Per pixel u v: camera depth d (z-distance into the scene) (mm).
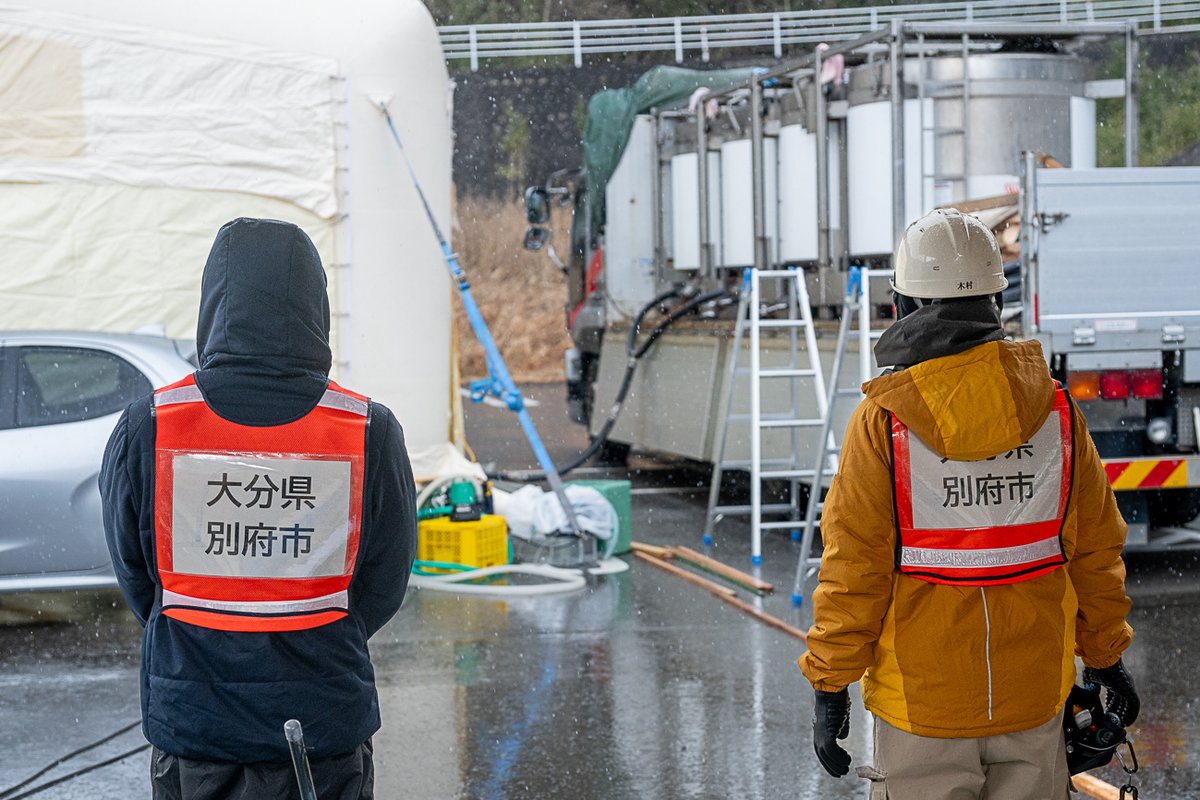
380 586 2812
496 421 21031
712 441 11438
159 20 8836
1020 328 7883
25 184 8688
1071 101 9641
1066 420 2799
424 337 9422
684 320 12273
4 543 7207
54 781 5027
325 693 2703
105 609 7867
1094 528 2857
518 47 26094
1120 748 5262
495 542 8906
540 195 14844
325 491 2707
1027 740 2764
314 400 2744
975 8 23031
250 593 2676
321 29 9133
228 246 2758
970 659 2721
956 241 2770
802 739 5461
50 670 6566
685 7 31266
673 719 5738
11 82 8594
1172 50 26656
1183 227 7750
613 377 13555
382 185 9258
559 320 31188
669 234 12859
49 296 8750
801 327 9969
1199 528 8883
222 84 8938
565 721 5730
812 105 10289
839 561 2740
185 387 2717
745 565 9094
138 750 5383
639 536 10305
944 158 9508
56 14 8648
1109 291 7691
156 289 8898
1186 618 7344
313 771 2713
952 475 2709
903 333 2756
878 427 2736
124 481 2672
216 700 2648
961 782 2740
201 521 2672
